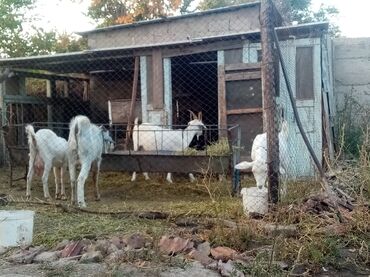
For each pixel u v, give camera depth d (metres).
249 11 10.50
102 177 9.16
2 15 16.25
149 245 3.89
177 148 8.34
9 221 4.16
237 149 6.75
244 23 10.55
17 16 16.72
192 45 9.05
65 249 3.92
